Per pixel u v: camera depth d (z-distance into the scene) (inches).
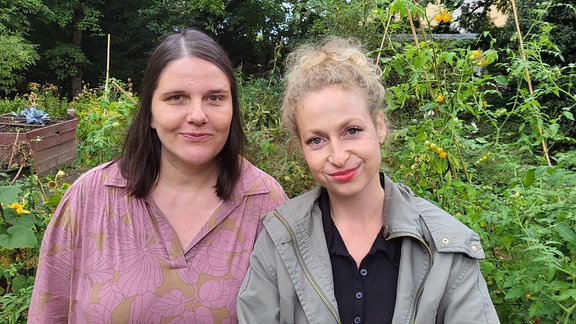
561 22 327.9
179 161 70.5
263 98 195.3
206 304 68.1
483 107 115.1
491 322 56.1
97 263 69.0
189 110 66.5
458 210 98.5
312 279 60.1
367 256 60.8
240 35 731.4
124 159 71.7
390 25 119.9
